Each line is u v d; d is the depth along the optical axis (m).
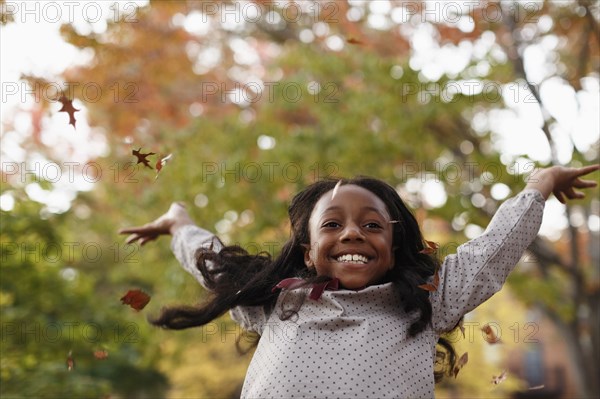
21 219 7.67
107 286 13.35
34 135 11.38
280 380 3.19
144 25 10.68
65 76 10.19
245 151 9.61
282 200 9.34
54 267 8.21
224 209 9.52
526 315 16.89
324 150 9.39
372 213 3.40
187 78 11.76
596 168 3.78
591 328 10.84
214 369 15.88
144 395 18.25
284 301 3.46
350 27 10.41
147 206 9.83
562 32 9.73
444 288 3.44
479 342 13.78
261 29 11.55
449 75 9.02
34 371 8.76
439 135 10.07
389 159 9.45
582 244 12.00
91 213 12.05
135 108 11.43
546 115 9.31
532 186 3.75
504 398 14.43
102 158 10.70
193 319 3.77
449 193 9.23
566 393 20.64
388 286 3.38
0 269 7.92
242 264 3.78
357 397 3.12
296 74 10.02
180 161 9.48
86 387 8.66
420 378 3.26
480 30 9.67
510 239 3.53
